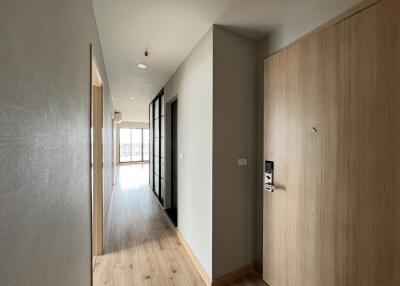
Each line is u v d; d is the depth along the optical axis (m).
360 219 1.18
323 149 1.38
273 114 1.80
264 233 1.89
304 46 1.53
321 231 1.39
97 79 2.19
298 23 1.63
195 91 2.26
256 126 2.08
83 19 1.23
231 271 1.94
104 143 2.86
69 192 0.91
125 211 3.83
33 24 0.56
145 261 2.26
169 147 3.88
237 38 1.97
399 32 1.02
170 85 3.44
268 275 1.84
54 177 0.72
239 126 1.99
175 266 2.18
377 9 1.11
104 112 2.85
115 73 3.26
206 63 1.97
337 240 1.29
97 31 1.91
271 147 1.82
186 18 1.75
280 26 1.82
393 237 1.04
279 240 1.73
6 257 0.43
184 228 2.62
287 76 1.67
